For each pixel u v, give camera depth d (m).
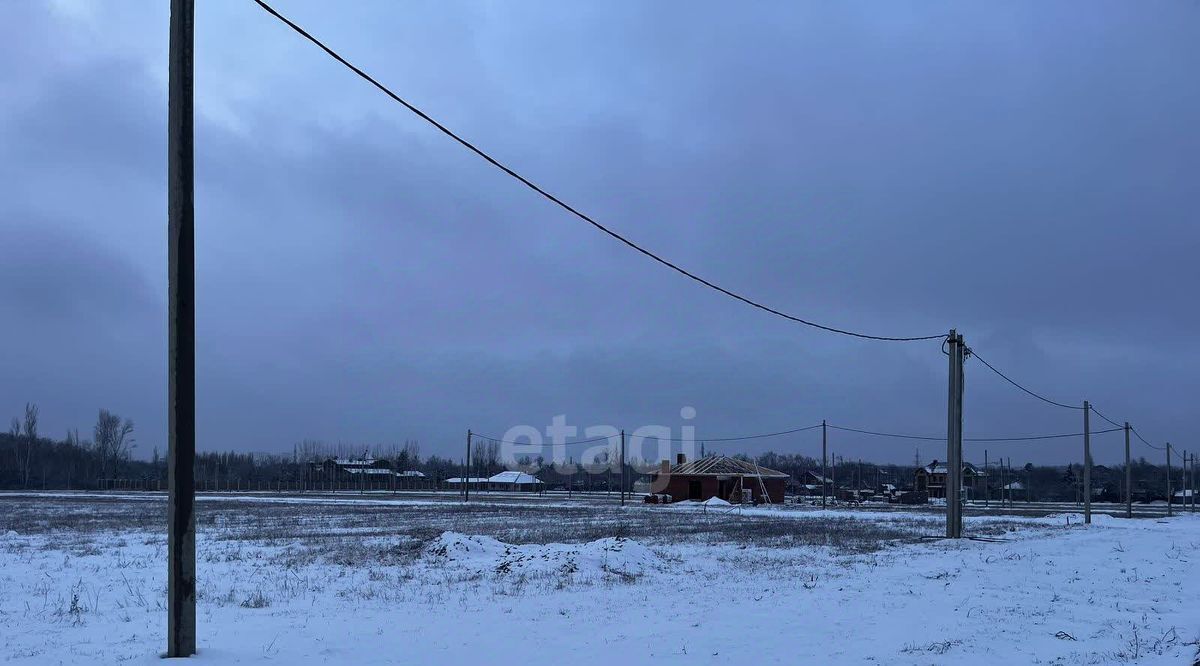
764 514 58.84
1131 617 15.97
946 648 12.62
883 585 19.88
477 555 26.28
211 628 13.93
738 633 13.76
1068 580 21.50
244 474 140.00
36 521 46.53
